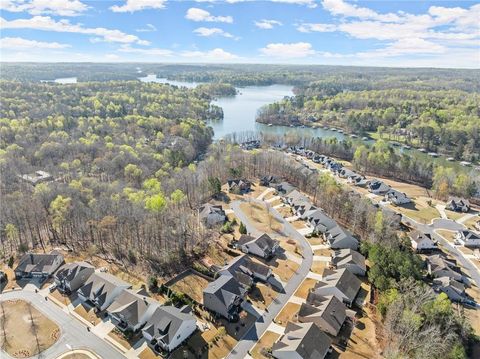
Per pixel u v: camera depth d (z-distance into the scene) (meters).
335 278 74.06
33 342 59.12
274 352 56.66
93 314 65.75
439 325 60.03
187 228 95.00
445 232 110.44
